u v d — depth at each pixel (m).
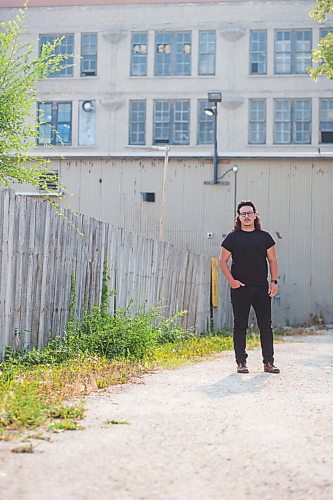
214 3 38.56
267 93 38.31
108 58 39.12
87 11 39.12
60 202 30.48
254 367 10.04
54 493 4.00
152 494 4.04
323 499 4.04
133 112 39.06
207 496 4.04
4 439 5.13
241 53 38.44
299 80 38.22
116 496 3.99
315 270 30.62
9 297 9.37
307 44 38.22
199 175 30.47
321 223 30.45
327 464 4.74
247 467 4.62
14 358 9.26
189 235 30.44
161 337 14.18
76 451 4.89
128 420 5.93
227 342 15.95
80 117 39.25
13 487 4.07
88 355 10.20
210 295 21.42
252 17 38.44
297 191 30.44
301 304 30.89
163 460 4.72
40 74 10.05
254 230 9.57
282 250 30.70
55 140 39.22
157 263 16.03
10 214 9.33
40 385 7.42
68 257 11.21
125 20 39.03
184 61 38.84
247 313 9.45
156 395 7.24
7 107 9.68
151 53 38.91
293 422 6.00
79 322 11.51
